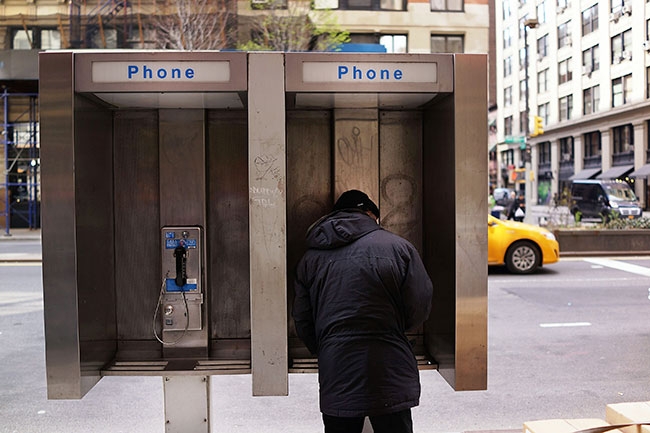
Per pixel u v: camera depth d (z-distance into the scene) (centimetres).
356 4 2491
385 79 285
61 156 275
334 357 251
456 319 291
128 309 342
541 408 484
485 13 2539
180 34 2028
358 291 257
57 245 277
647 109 3138
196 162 334
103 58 276
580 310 845
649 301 905
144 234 342
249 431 439
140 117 339
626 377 557
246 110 342
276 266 279
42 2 2369
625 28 3198
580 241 1501
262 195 278
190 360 328
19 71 2288
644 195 3334
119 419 462
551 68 3788
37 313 839
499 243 1167
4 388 532
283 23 2011
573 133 3869
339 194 343
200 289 331
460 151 288
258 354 281
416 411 479
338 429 255
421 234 355
